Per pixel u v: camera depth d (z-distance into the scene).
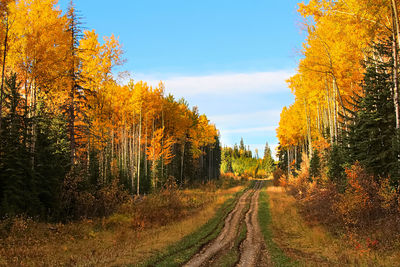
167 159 41.78
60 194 18.47
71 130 19.66
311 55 19.23
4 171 15.70
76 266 9.47
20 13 15.82
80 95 20.23
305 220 18.41
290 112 45.78
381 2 11.85
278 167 70.62
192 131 51.38
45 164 18.67
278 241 14.60
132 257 10.79
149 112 35.19
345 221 14.02
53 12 17.14
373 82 15.26
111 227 17.94
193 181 53.28
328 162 22.55
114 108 30.45
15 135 16.33
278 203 29.86
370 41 14.99
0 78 16.14
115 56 23.48
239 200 35.88
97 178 25.09
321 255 11.34
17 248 11.48
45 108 20.36
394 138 12.80
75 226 16.42
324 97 25.67
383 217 12.83
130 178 34.94
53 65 16.88
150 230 17.62
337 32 16.19
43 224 15.64
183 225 18.97
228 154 131.00
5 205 14.88
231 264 10.38
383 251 10.34
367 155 14.83
